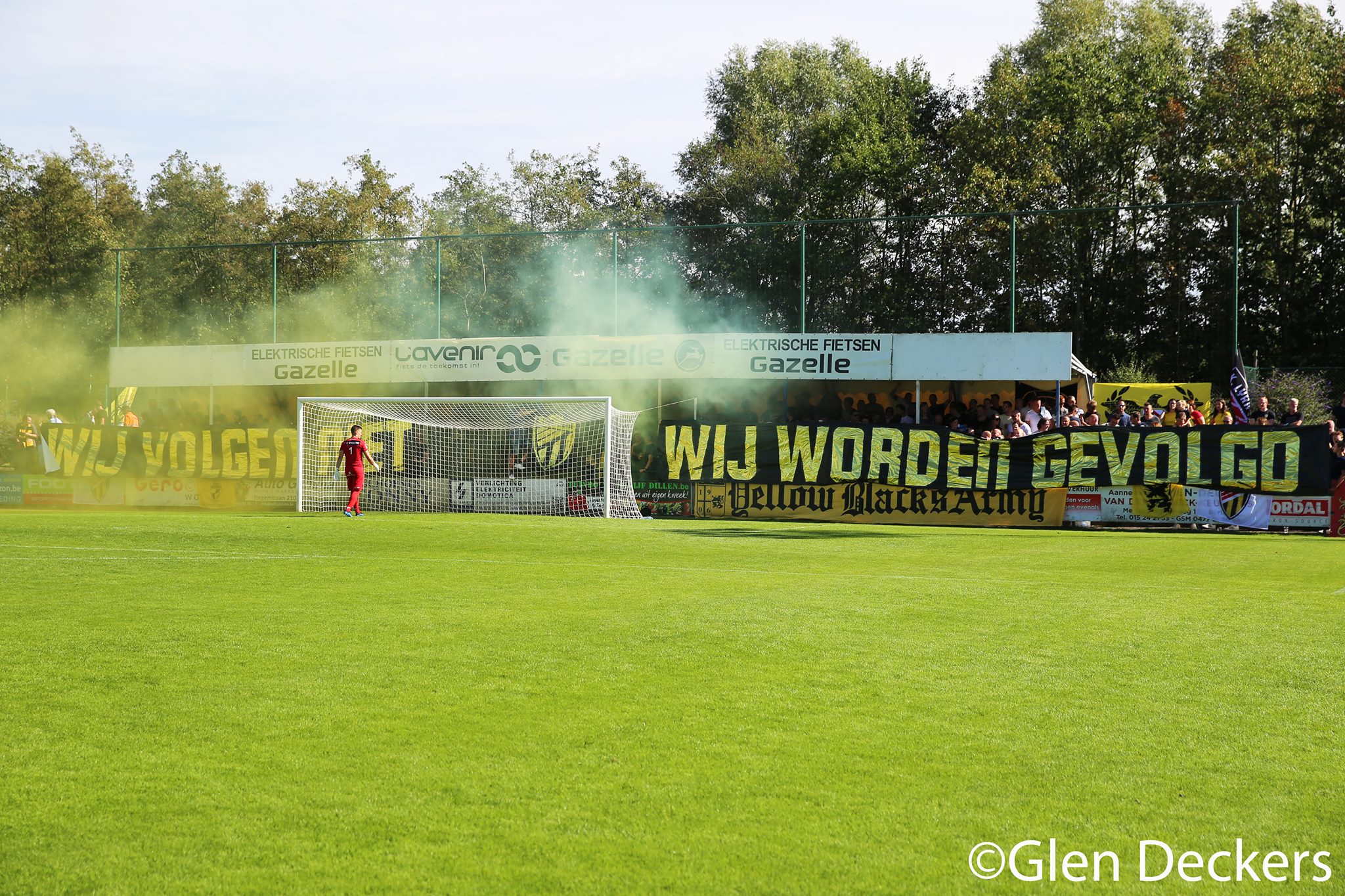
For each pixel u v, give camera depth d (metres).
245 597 9.88
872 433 20.80
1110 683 6.45
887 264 42.34
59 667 6.83
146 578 11.27
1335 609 9.27
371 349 25.64
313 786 4.61
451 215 50.53
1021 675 6.67
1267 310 38.12
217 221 52.81
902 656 7.20
